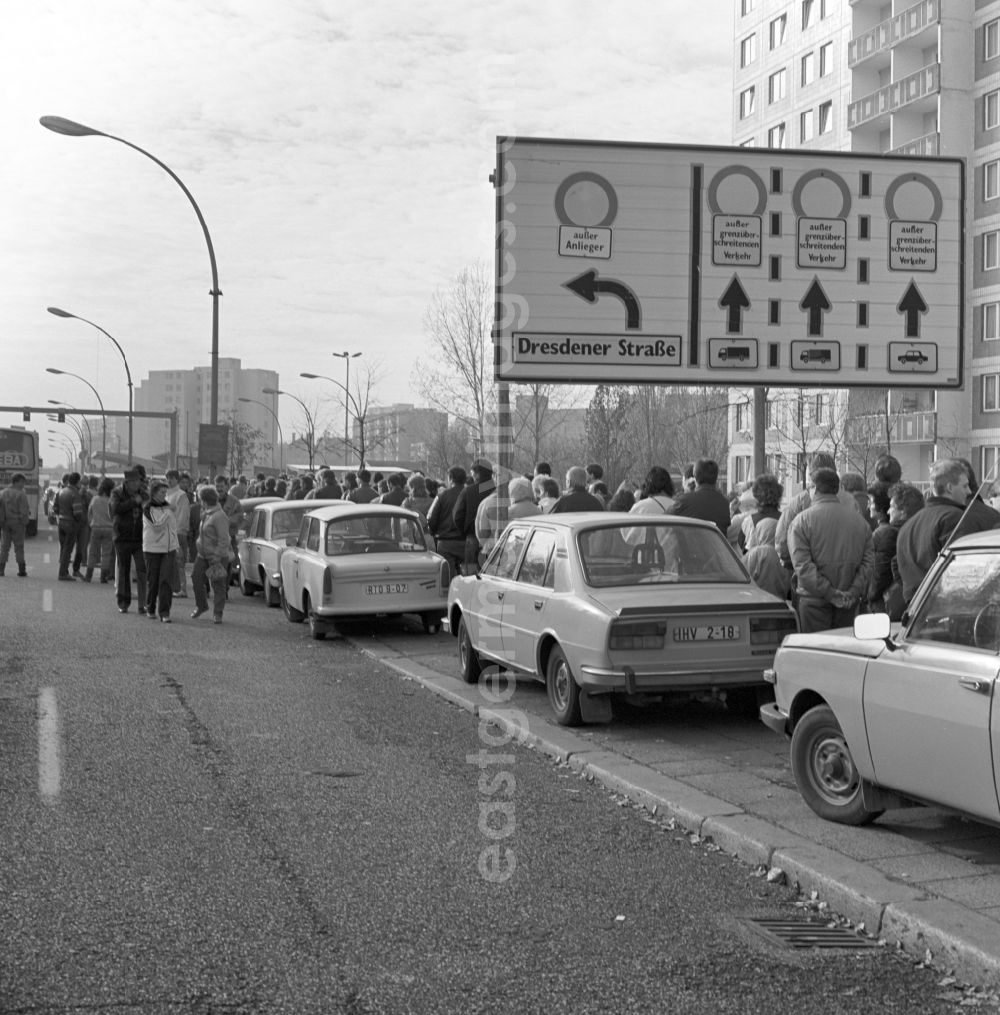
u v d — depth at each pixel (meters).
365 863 5.84
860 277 14.17
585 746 8.50
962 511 7.85
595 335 13.80
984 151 46.81
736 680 8.95
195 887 5.43
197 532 22.00
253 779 7.59
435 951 4.69
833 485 9.12
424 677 11.71
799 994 4.34
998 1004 4.27
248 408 177.75
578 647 9.05
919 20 48.81
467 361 38.31
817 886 5.41
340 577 14.68
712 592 9.34
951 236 14.27
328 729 9.30
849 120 53.72
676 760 8.03
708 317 13.97
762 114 61.62
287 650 13.99
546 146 13.66
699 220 13.91
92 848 6.01
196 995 4.21
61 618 16.92
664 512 11.73
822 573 9.05
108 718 9.56
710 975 4.50
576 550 9.64
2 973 4.39
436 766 8.07
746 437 55.44
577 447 65.62
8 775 7.57
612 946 4.78
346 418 56.28
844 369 14.18
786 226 14.05
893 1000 4.30
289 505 19.67
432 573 15.02
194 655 13.38
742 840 6.06
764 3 61.22
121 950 4.63
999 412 45.66
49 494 49.88
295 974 4.43
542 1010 4.15
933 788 5.65
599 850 6.16
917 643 5.88
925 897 5.05
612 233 13.79
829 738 6.45
